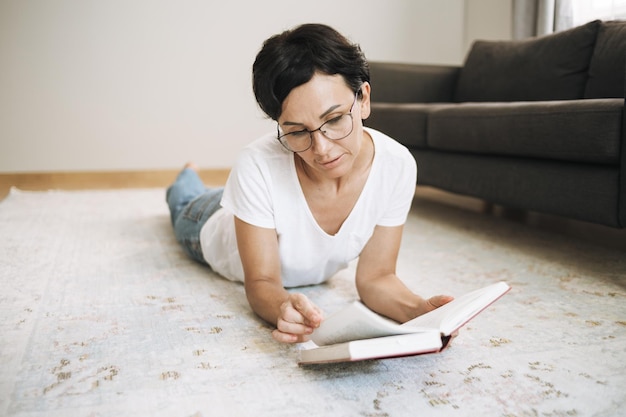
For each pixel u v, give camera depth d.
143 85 3.54
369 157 1.17
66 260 1.71
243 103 3.75
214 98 3.69
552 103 1.76
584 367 1.00
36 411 0.84
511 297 1.38
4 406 0.85
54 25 3.34
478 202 2.88
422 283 1.52
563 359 1.03
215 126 3.72
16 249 1.83
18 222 2.25
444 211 2.63
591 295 1.39
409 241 2.02
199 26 3.59
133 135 3.57
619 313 1.26
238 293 1.41
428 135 2.42
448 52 4.17
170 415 0.83
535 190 1.84
